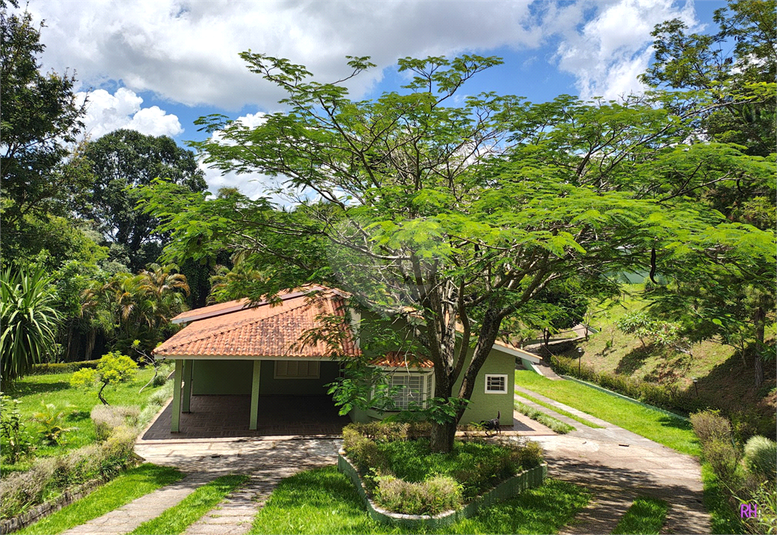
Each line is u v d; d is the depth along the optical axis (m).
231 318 21.44
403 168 12.77
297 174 11.52
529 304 14.88
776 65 17.23
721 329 14.66
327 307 19.45
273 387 22.97
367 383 14.26
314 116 10.63
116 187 50.75
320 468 12.83
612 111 9.85
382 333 13.46
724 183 10.86
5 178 26.52
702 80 17.80
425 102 10.01
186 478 11.52
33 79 27.41
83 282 28.19
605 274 13.04
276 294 13.77
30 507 8.41
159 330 39.81
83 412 17.61
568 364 30.42
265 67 9.55
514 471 11.46
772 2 17.31
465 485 10.05
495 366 18.62
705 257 9.91
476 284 14.41
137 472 11.70
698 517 9.84
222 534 7.47
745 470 11.20
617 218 8.04
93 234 44.88
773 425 15.27
